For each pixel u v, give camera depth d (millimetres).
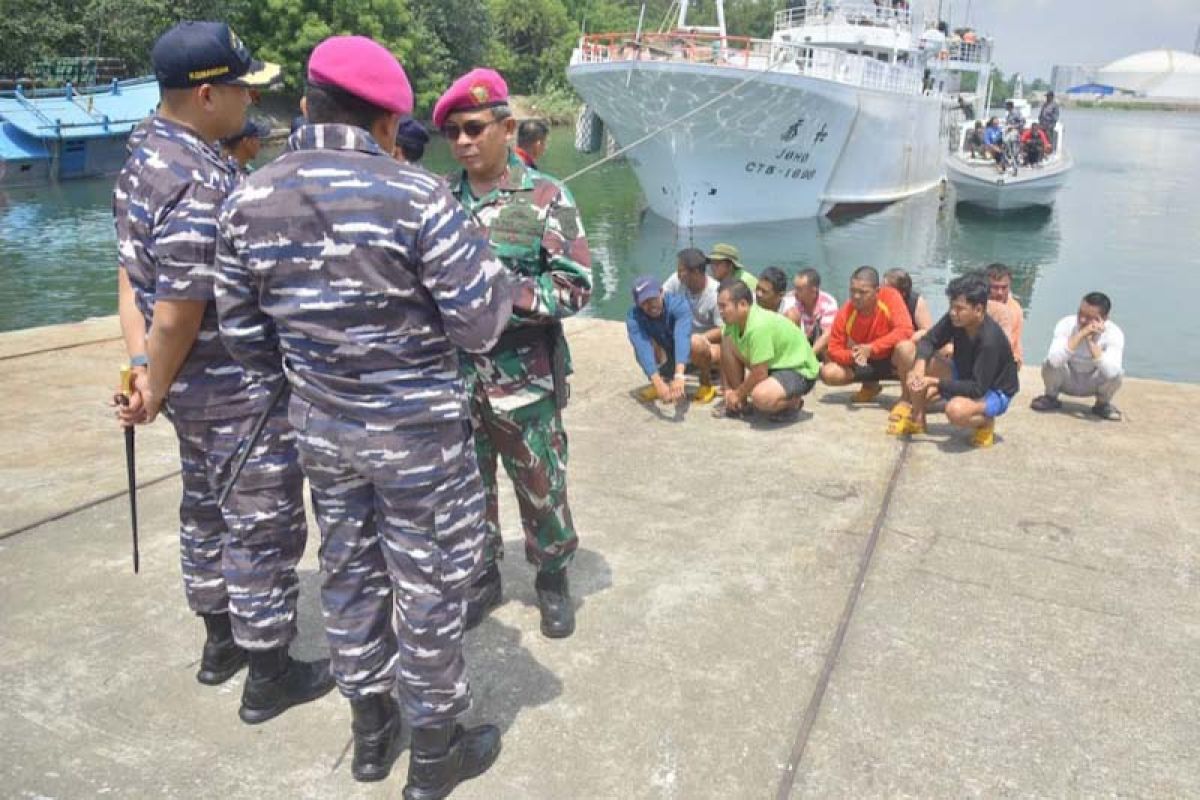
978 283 4477
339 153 1867
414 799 2213
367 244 1831
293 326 1912
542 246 2561
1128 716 2617
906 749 2467
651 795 2287
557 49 60688
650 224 22375
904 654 2906
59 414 5141
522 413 2672
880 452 4703
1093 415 5297
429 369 1976
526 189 2576
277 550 2414
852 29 24453
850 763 2410
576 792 2291
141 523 3787
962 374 4762
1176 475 4398
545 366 2689
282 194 1855
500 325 1991
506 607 3156
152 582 3311
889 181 25109
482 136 2510
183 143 2223
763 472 4426
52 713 2584
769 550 3609
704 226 21609
